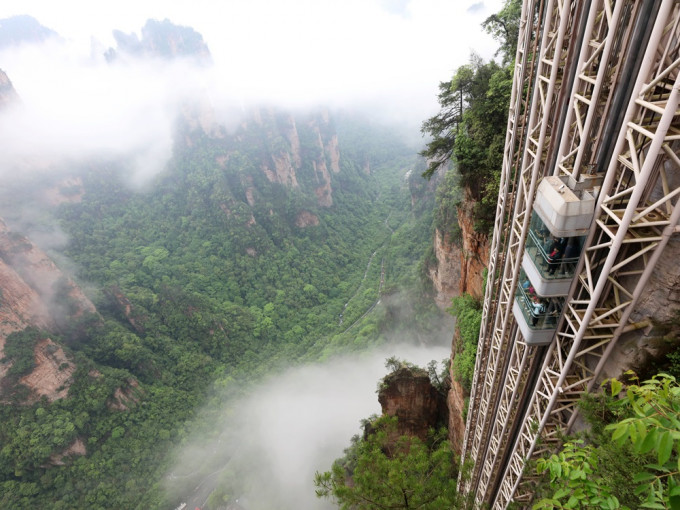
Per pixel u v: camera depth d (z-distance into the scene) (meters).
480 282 33.72
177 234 131.62
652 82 8.83
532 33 15.14
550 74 12.95
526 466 15.45
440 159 34.84
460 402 33.75
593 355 13.75
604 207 10.90
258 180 140.12
